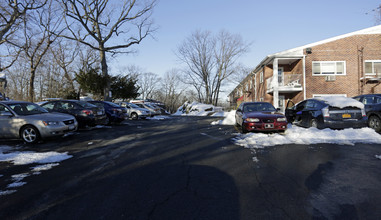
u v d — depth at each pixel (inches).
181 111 1305.4
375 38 667.4
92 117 349.4
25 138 248.8
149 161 173.0
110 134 318.0
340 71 682.2
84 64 1244.5
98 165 163.8
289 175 136.9
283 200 103.5
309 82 688.4
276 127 279.4
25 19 666.2
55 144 245.0
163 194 111.6
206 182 127.3
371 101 309.6
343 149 199.9
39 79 1304.1
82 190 117.8
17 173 146.6
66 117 276.4
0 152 208.4
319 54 690.2
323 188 116.1
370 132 255.3
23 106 274.5
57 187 122.2
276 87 705.6
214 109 1128.8
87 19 721.6
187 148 217.8
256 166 155.9
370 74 668.1
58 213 93.7
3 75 707.4
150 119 655.1
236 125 398.0
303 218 87.7
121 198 107.5
